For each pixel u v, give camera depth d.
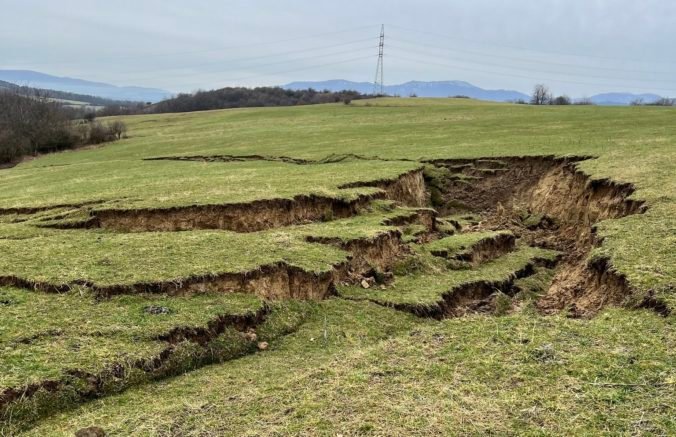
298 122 66.62
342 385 6.43
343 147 37.44
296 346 9.34
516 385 6.11
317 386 6.50
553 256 17.38
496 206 24.45
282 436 5.44
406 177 23.39
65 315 8.79
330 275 11.94
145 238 13.66
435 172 26.44
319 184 20.39
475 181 25.75
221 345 8.80
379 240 14.57
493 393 5.97
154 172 30.56
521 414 5.52
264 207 17.12
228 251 12.26
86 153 54.38
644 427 5.14
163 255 11.82
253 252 12.23
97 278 10.11
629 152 23.16
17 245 12.98
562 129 38.94
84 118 89.44
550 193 22.36
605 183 18.28
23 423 6.46
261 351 9.12
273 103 126.94
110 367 7.44
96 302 9.40
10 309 8.95
